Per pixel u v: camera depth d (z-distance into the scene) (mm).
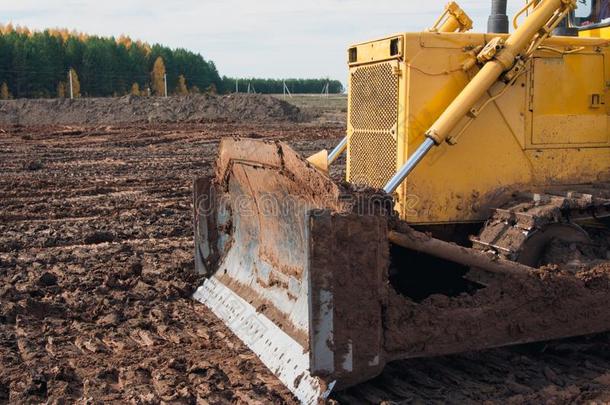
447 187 5379
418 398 4441
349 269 4078
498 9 5797
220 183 6199
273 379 4676
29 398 4441
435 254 4555
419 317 4316
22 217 10445
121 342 5430
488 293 4570
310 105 53969
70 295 6551
